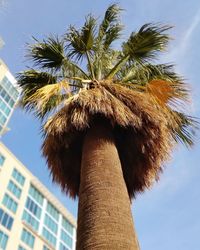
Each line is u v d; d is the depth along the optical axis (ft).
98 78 24.67
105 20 27.53
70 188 20.83
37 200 206.59
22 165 204.44
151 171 20.21
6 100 213.25
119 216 13.26
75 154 19.92
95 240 12.24
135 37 24.82
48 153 20.02
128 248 12.05
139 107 19.39
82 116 17.95
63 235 217.56
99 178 14.97
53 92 21.85
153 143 19.63
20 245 166.61
